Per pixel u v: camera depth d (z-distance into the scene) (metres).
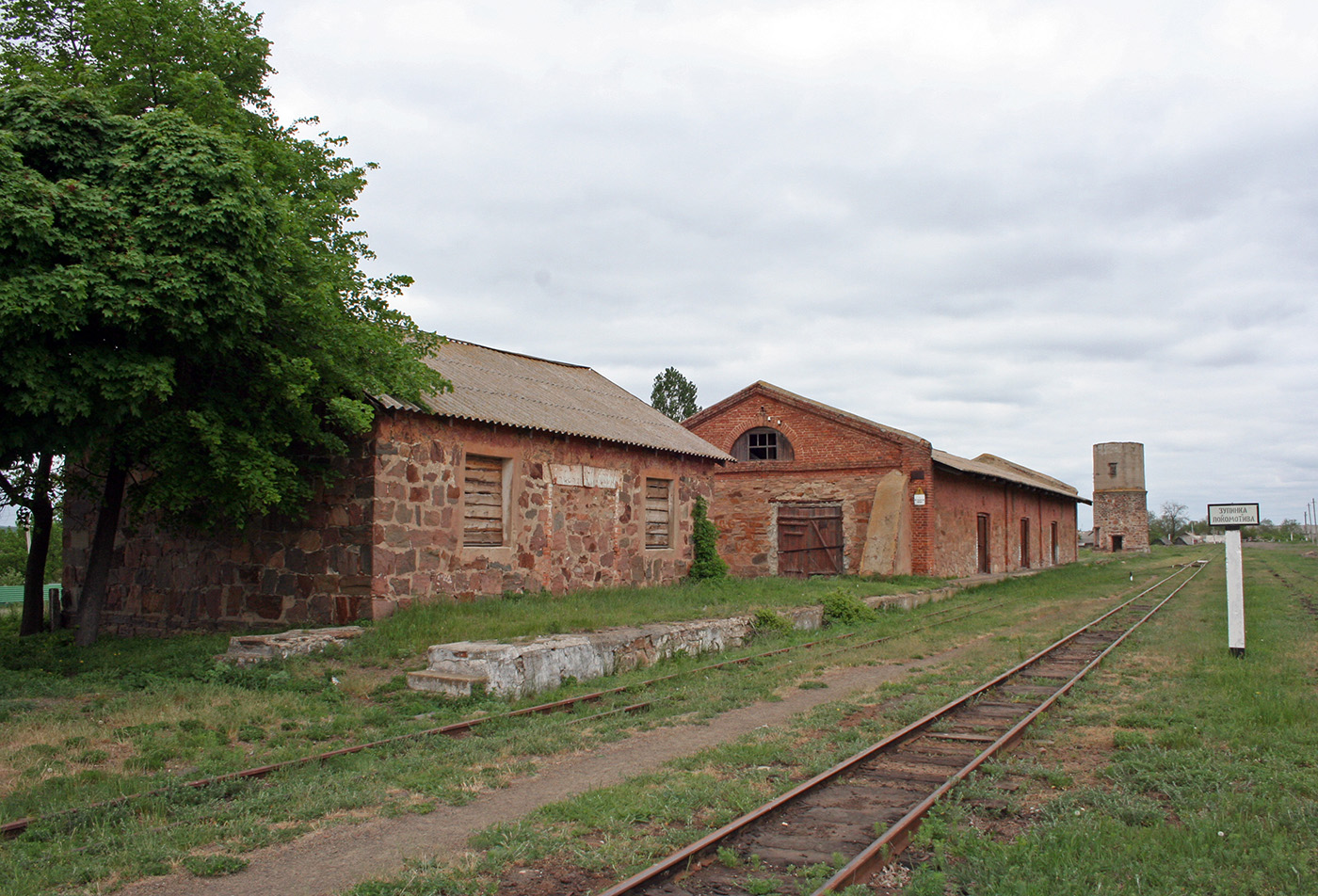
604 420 19.14
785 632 15.37
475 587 14.99
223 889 4.80
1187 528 124.06
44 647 13.05
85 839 5.46
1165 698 9.52
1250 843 5.15
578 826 5.63
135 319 9.20
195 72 12.28
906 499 26.08
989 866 4.82
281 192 12.69
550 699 9.92
